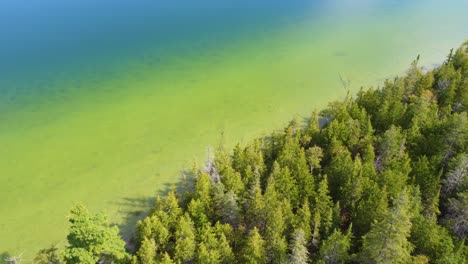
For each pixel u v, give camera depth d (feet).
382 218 206.18
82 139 377.50
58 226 286.66
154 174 334.24
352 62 508.12
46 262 232.94
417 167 261.85
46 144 370.53
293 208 251.80
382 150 282.36
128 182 326.24
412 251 211.00
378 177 256.11
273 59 521.65
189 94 448.24
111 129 391.45
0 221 290.97
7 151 361.71
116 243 203.21
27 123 398.62
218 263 208.13
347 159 260.01
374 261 195.42
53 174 335.88
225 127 392.27
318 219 222.28
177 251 216.13
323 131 307.58
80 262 185.88
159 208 251.60
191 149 362.74
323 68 496.23
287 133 314.55
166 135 382.01
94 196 312.29
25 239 276.41
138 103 431.84
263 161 287.48
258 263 207.72
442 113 331.98
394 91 353.31
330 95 441.27
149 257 210.18
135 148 364.99
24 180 329.52
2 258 262.06
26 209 301.63
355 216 233.35
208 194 254.88
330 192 261.85
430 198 241.55
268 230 221.05
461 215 227.61
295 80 472.03
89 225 187.93
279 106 423.64
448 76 377.50
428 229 211.00
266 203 234.58
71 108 421.59
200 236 227.40
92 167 343.05
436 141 281.33
